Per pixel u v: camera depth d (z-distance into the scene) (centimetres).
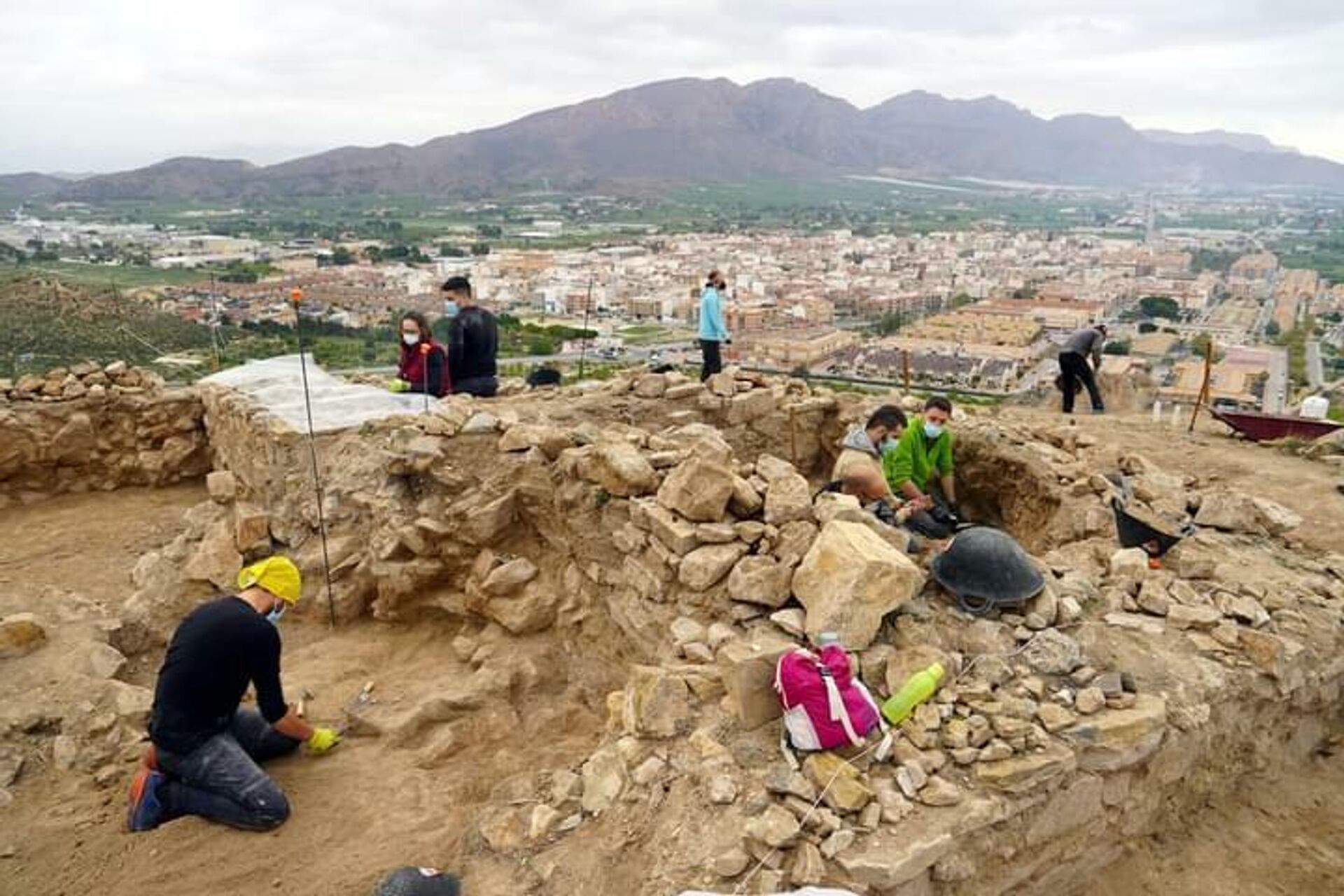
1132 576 592
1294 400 2338
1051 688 471
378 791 503
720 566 553
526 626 691
